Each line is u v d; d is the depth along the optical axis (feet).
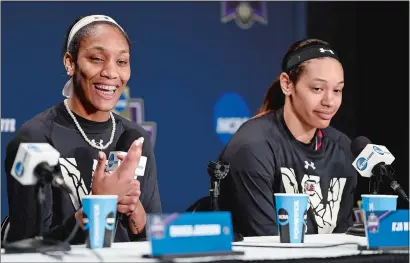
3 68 14.82
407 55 18.33
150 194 9.87
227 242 6.40
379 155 8.75
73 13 15.52
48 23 15.25
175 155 16.39
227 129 16.94
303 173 10.66
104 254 6.43
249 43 17.20
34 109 15.07
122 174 7.91
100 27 9.44
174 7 16.47
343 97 18.61
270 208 10.24
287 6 17.66
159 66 16.30
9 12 14.88
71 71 9.54
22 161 6.79
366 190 12.96
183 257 6.12
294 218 7.75
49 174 6.72
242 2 17.11
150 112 16.17
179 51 16.49
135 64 16.06
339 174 11.03
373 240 6.91
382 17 18.51
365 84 18.69
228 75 16.97
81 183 9.21
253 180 10.27
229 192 10.54
